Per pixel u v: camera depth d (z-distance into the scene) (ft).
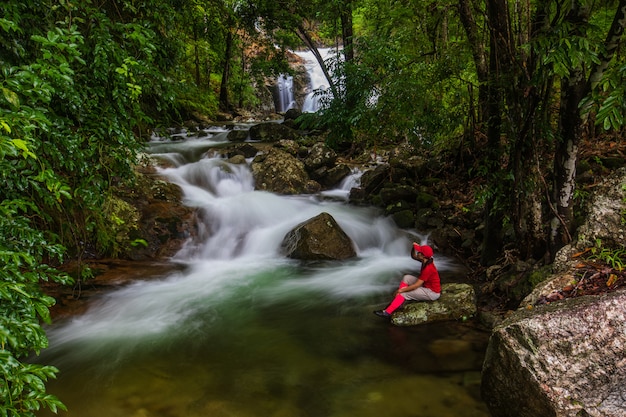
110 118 11.78
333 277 19.67
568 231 13.70
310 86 76.89
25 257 7.63
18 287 7.06
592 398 8.51
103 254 19.72
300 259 21.66
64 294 16.65
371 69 20.30
